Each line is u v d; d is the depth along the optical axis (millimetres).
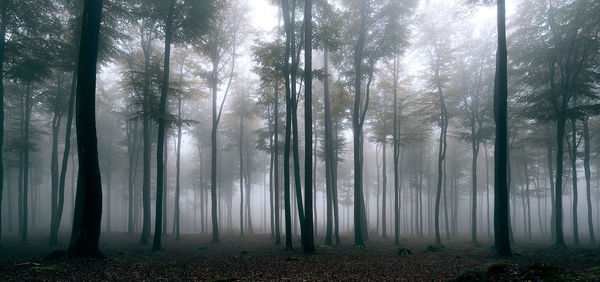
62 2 18984
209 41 21719
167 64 17578
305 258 13703
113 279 8656
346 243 22625
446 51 23672
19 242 22078
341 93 22406
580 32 18891
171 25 17828
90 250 11805
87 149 11938
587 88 19156
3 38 17375
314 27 17172
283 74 18359
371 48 21906
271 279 9164
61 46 18859
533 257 13891
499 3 14648
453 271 10414
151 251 16906
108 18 18297
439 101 25109
